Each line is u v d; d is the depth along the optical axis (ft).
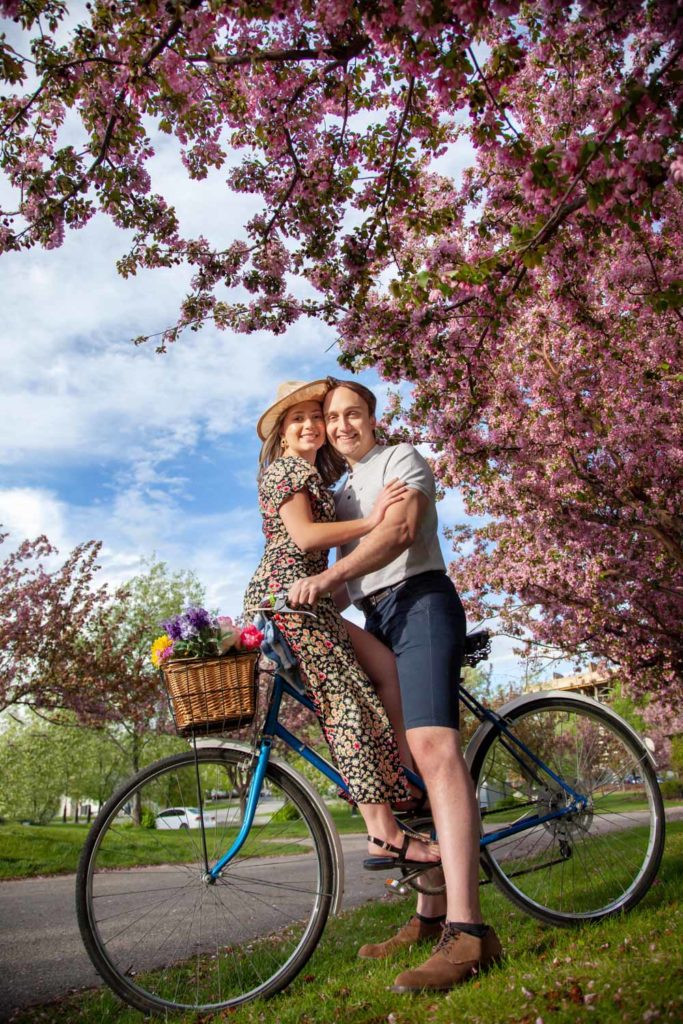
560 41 12.76
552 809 10.27
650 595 27.07
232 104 15.55
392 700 9.71
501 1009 6.75
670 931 8.33
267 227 17.11
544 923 9.98
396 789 9.07
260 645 9.34
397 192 15.69
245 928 9.59
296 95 14.83
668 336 21.75
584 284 19.97
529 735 10.48
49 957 14.08
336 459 11.21
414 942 10.28
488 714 10.41
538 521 25.94
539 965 7.98
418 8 10.16
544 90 15.17
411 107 14.58
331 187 15.80
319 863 9.45
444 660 9.15
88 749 102.27
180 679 9.19
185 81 13.85
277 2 11.73
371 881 25.14
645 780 10.45
